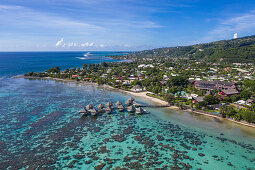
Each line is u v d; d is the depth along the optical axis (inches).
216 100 4183.1
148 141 2524.6
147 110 3922.2
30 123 3036.4
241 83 6338.6
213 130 2908.5
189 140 2573.8
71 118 3326.8
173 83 6067.9
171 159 2108.8
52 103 4234.7
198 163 2041.1
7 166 1911.9
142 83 6446.9
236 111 3430.1
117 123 3159.5
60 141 2468.0
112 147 2347.4
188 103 4259.4
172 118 3437.5
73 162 2015.3
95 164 1989.4
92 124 3083.2
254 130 2906.0
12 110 3671.3
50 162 2001.7
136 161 2058.3
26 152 2183.8
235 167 1983.3
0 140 2448.3
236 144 2475.4
